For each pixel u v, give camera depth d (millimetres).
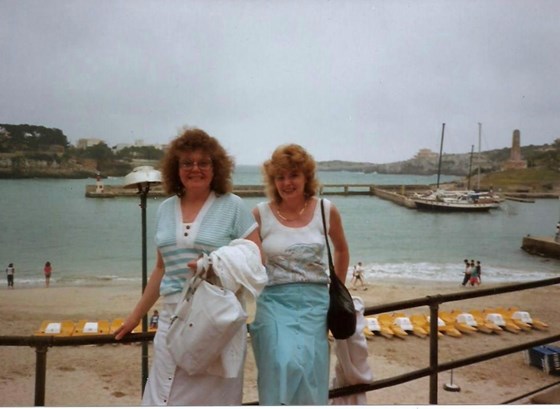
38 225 80250
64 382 12961
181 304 2342
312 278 2729
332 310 2721
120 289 34062
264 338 2621
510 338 18297
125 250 59812
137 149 166875
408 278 41125
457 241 71938
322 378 2621
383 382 3035
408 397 11539
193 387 2398
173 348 2334
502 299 27516
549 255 58781
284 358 2508
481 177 161000
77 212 94625
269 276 2740
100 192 116562
